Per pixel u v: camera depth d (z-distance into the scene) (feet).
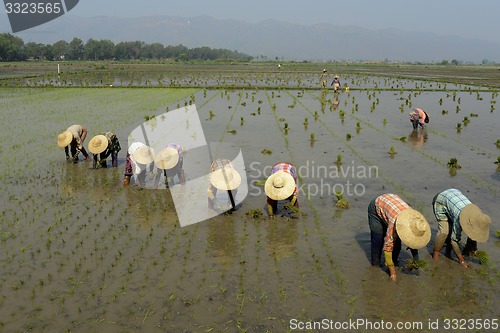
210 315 21.63
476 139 62.54
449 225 26.48
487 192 39.37
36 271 25.41
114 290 23.59
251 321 21.21
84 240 29.45
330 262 26.78
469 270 25.95
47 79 168.04
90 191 38.91
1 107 90.33
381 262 26.91
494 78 189.78
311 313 21.88
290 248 28.66
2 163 47.42
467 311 22.17
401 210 24.08
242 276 25.17
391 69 294.05
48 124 71.20
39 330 20.30
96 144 43.80
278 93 120.98
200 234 30.60
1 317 21.20
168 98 105.60
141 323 20.93
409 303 22.76
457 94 122.52
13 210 34.37
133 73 202.69
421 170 46.34
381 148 56.34
